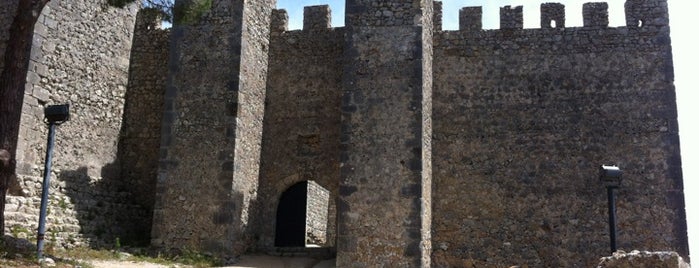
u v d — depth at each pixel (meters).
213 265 14.66
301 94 18.11
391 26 15.64
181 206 15.63
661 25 17.27
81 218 15.84
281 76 18.31
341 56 18.09
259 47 17.61
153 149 18.27
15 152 13.17
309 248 16.88
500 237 16.72
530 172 16.95
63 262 11.82
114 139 18.05
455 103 17.64
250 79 16.91
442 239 16.89
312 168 17.59
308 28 18.50
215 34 16.52
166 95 16.42
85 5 17.20
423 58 15.46
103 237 16.31
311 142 17.84
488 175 17.09
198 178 15.71
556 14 17.83
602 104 17.03
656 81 16.94
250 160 16.86
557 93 17.28
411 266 14.17
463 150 17.34
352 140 15.09
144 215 17.86
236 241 15.72
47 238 14.58
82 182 16.55
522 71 17.56
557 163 16.91
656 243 16.06
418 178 14.61
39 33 15.64
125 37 18.72
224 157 15.68
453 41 18.05
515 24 17.91
